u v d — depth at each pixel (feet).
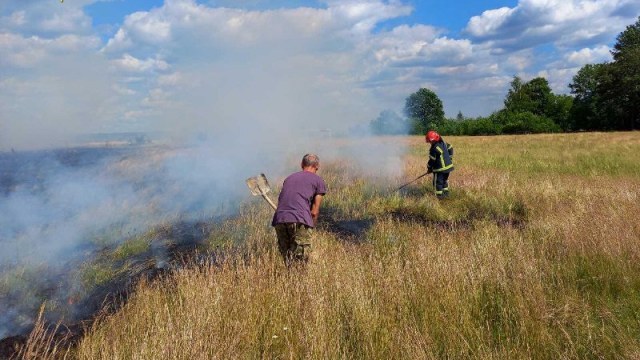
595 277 14.51
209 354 10.48
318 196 16.84
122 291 16.71
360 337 11.32
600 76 215.92
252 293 13.46
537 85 254.06
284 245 16.80
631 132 140.36
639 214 20.47
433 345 10.93
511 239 18.53
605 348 10.68
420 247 17.31
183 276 15.94
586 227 18.84
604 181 33.76
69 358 11.71
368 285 14.03
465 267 14.98
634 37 221.66
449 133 197.88
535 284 13.56
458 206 28.78
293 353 10.64
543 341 10.84
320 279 14.23
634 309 12.45
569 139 101.86
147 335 11.34
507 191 30.91
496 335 11.63
